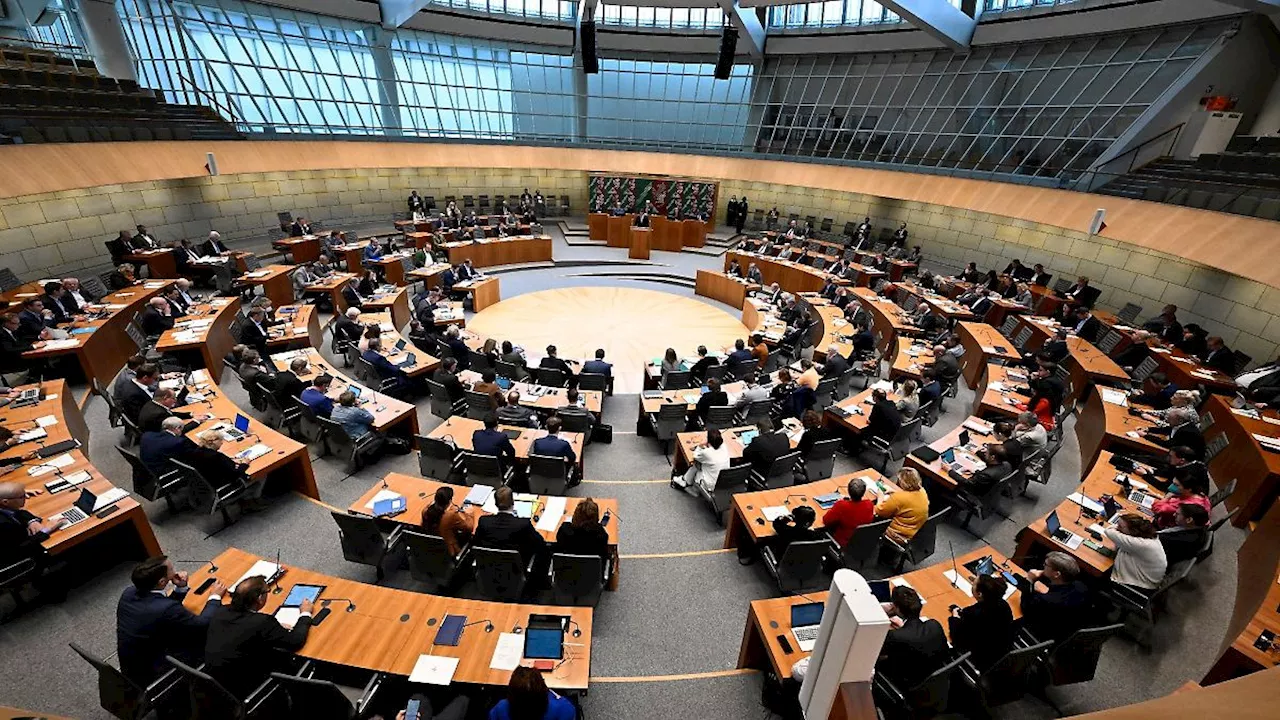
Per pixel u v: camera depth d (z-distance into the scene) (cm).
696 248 2416
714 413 902
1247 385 1035
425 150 2348
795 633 475
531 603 588
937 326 1380
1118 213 1462
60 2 1703
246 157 1780
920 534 622
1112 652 572
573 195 2842
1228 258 1154
